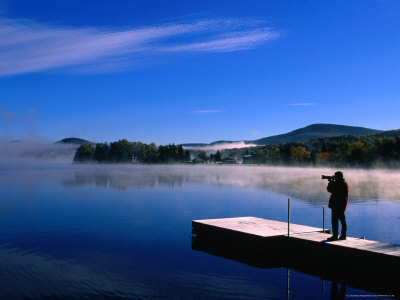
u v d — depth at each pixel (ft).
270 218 90.94
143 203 124.36
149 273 48.93
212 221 72.28
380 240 65.05
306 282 46.24
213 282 45.52
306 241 53.72
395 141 553.64
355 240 52.24
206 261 54.80
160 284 44.75
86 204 120.98
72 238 69.26
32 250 60.08
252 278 47.52
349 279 47.55
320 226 79.00
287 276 48.49
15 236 70.69
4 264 52.08
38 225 82.58
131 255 57.62
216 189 184.44
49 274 48.03
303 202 126.82
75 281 45.29
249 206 115.96
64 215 97.45
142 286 43.98
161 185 212.64
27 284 44.32
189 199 136.98
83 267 51.06
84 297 40.27
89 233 73.72
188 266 52.19
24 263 52.65
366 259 45.85
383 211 104.01
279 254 57.31
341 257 48.70
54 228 79.20
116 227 80.48
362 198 140.77
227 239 63.87
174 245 64.54
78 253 58.39
